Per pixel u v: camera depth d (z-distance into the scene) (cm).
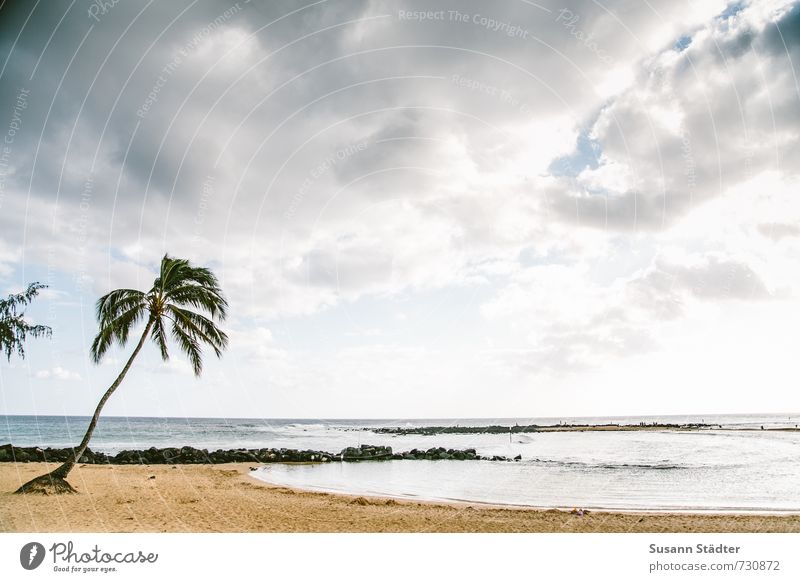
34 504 1295
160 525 1120
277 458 3156
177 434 6381
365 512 1338
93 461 2755
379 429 9006
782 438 5197
